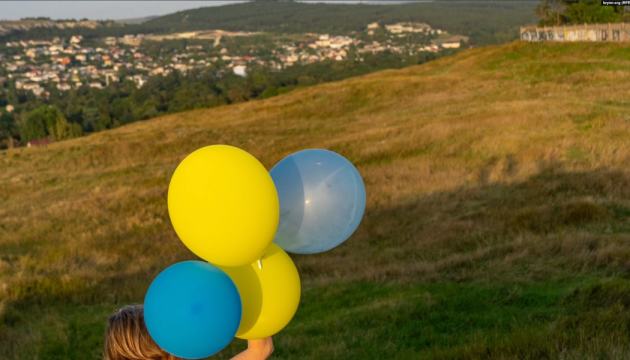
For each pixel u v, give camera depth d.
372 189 13.46
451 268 7.25
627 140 13.17
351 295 6.98
